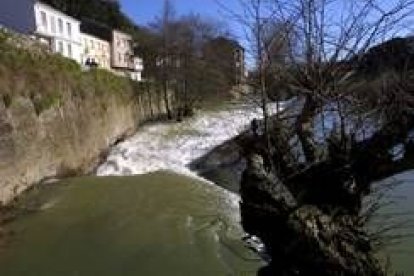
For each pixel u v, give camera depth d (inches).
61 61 1346.0
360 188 259.9
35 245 732.7
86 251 709.9
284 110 305.0
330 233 241.6
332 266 234.4
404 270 490.3
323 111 281.4
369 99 259.4
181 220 824.3
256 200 257.8
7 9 2112.5
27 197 962.1
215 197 980.6
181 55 2219.5
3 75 949.2
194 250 693.9
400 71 250.4
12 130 935.7
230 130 1622.8
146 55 2422.5
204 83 1501.0
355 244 246.1
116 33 3294.8
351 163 257.0
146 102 2188.7
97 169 1347.2
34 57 1162.6
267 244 260.8
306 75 269.0
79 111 1330.0
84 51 2819.9
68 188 1048.2
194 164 1318.9
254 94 298.2
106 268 657.6
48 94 1141.1
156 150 1530.5
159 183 1104.8
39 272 650.2
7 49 1040.8
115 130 1688.0
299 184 268.2
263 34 275.1
